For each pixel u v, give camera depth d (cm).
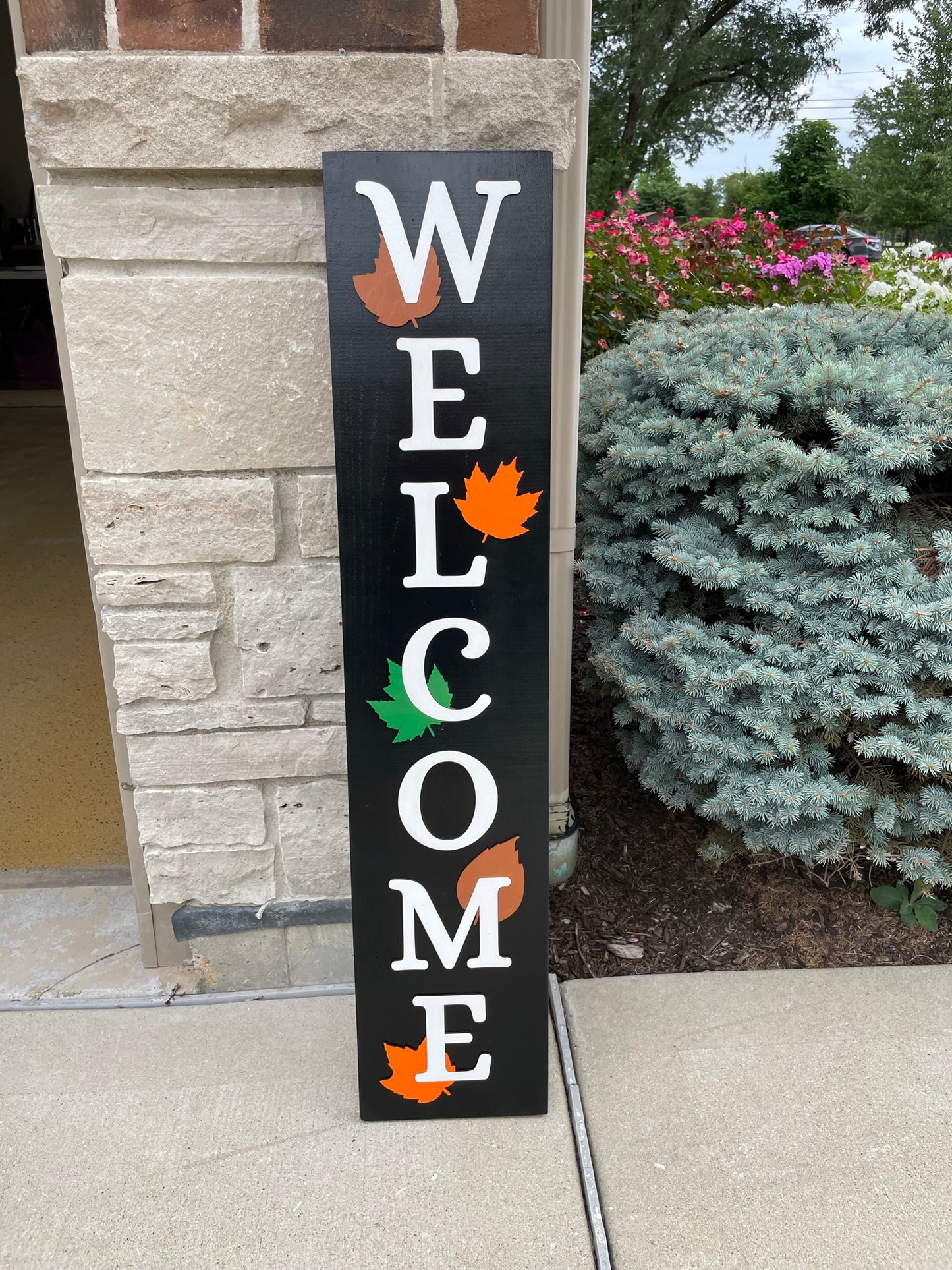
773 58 1523
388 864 161
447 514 149
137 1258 145
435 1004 166
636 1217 151
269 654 177
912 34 1695
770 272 430
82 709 314
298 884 194
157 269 155
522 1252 146
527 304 142
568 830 224
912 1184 156
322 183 153
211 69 142
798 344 222
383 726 155
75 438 163
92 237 152
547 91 149
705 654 202
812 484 195
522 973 166
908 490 215
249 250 154
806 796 194
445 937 164
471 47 147
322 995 201
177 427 162
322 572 173
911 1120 168
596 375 264
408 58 145
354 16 144
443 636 153
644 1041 187
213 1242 148
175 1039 188
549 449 148
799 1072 179
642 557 234
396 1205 154
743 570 199
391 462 147
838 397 194
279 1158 162
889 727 191
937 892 229
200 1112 171
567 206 177
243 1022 193
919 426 186
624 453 210
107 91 142
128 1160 162
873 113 1805
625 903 226
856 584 190
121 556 168
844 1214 151
